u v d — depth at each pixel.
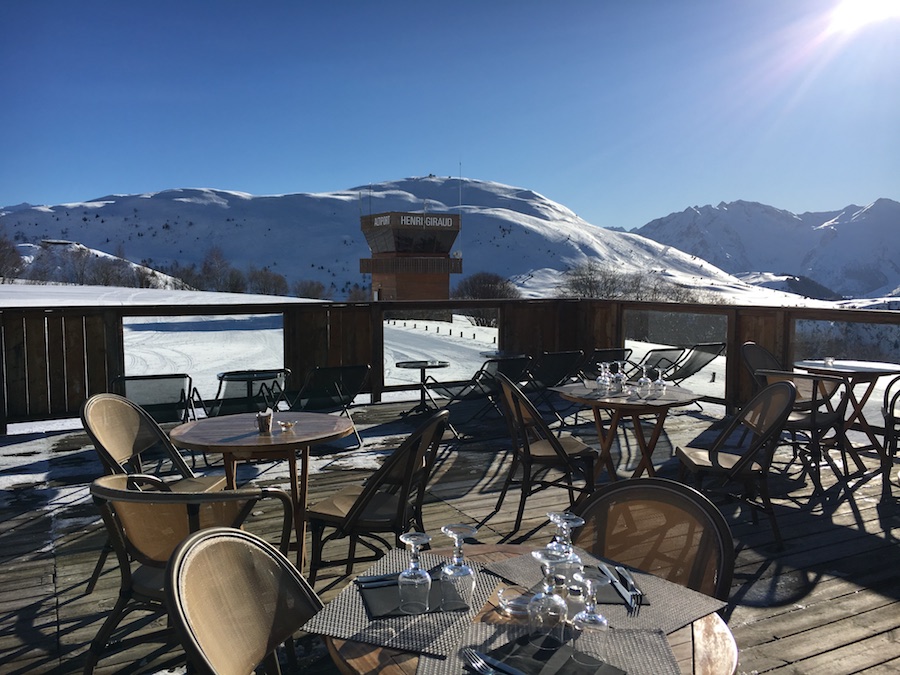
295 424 3.73
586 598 1.40
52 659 2.60
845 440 5.09
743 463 3.54
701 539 1.90
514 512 4.27
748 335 7.02
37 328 6.31
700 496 1.95
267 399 5.61
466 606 1.55
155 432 3.50
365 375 5.89
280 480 4.93
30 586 3.21
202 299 29.55
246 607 1.46
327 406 5.85
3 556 3.56
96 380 6.55
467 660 1.32
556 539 1.62
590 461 4.03
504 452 5.73
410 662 1.34
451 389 6.92
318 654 2.59
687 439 6.18
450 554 1.89
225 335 17.70
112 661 2.58
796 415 5.23
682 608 1.56
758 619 2.90
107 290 39.56
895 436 4.81
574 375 6.97
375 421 6.88
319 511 3.00
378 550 3.11
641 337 8.26
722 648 1.39
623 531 2.04
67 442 6.03
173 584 1.27
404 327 15.27
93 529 3.96
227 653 1.34
